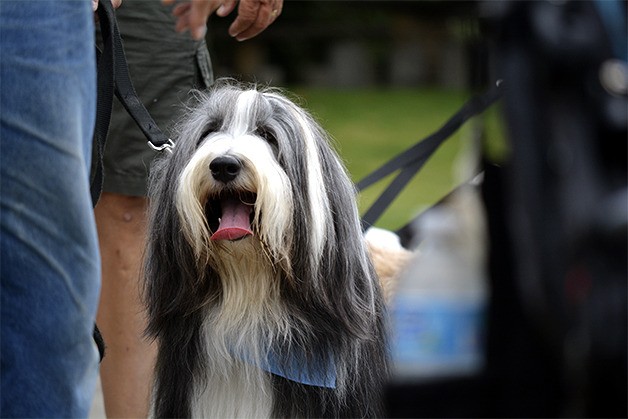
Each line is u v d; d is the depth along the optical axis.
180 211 4.55
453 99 20.61
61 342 3.68
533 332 3.65
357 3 21.41
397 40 22.00
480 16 4.42
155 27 5.67
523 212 3.71
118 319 5.73
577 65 3.69
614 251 3.61
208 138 4.64
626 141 3.69
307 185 4.65
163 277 4.80
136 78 5.68
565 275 3.66
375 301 4.94
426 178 13.96
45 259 3.65
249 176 4.46
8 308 3.67
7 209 3.64
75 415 3.74
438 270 3.75
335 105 19.19
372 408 4.89
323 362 4.76
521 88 3.74
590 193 3.67
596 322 3.62
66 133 3.66
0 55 3.64
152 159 5.70
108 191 5.68
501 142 4.07
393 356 4.78
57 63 3.66
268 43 20.19
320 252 4.66
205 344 4.80
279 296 4.74
